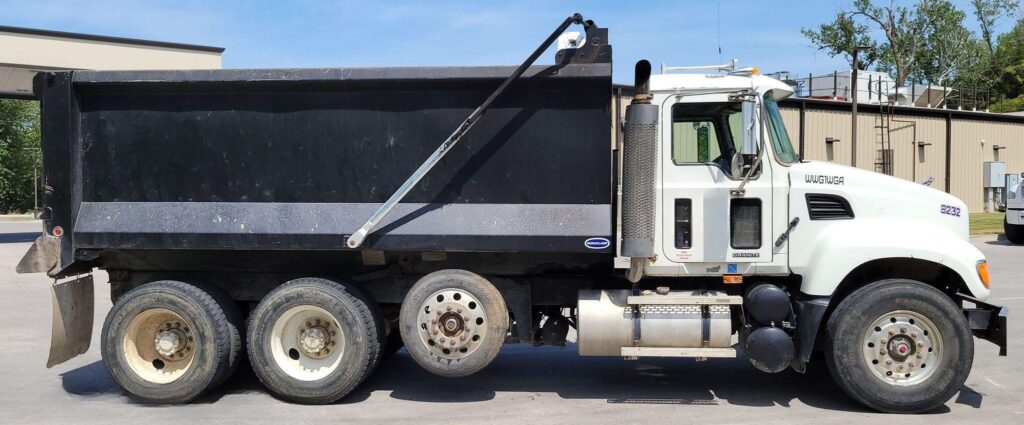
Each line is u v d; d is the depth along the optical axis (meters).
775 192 6.08
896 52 57.53
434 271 6.51
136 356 6.39
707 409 6.09
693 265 6.13
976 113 35.31
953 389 5.78
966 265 5.89
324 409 6.15
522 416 5.91
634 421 5.76
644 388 6.76
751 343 5.96
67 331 6.52
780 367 5.93
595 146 5.96
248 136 6.27
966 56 58.84
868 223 6.09
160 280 6.65
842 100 31.58
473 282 5.93
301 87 6.14
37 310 11.25
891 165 30.61
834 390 6.66
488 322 5.91
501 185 6.06
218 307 6.35
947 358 5.77
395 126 6.13
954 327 5.75
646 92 5.76
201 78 6.16
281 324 6.27
